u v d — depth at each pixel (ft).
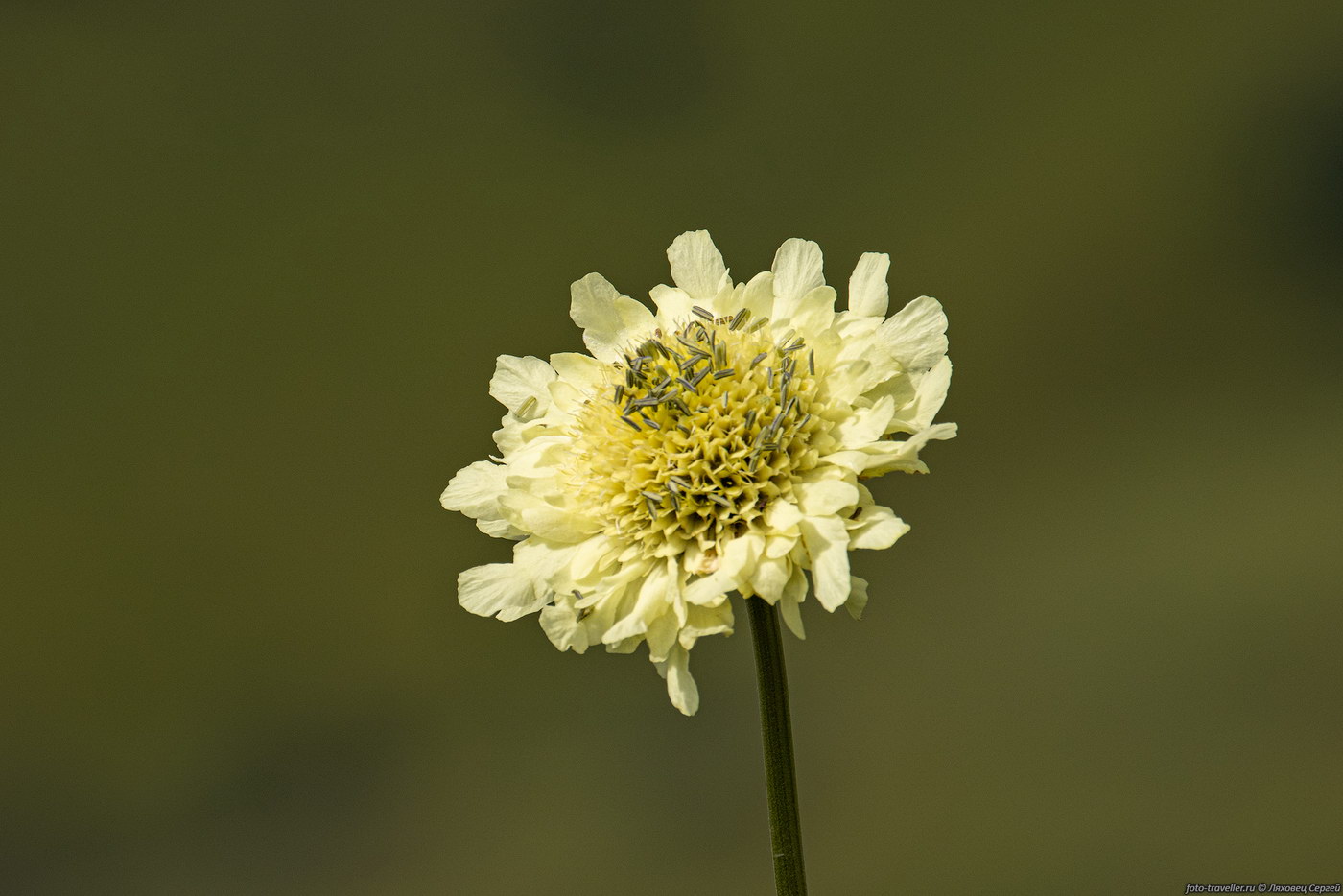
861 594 1.23
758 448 1.25
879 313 1.28
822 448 1.25
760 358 1.27
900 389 1.26
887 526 1.23
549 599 1.28
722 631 1.24
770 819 1.27
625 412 1.27
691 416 1.26
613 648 1.26
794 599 1.24
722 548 1.25
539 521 1.27
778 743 1.27
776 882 1.27
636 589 1.27
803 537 1.24
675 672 1.25
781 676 1.28
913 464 1.24
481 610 1.28
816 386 1.26
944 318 1.26
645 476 1.27
